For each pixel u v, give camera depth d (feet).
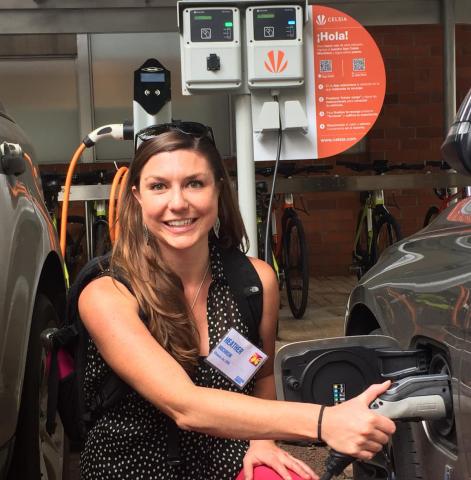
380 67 9.73
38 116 24.25
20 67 24.04
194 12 8.87
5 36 23.73
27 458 6.59
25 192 7.11
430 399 5.03
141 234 5.43
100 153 24.40
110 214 10.67
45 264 7.48
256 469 5.51
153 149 5.25
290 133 9.70
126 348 4.83
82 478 5.55
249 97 9.35
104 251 17.11
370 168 19.77
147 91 9.16
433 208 21.91
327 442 4.41
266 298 5.69
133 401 5.28
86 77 23.85
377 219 19.77
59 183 15.60
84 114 23.94
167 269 5.30
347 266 26.12
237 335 5.32
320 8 9.56
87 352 5.39
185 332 5.19
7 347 5.76
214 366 5.30
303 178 18.54
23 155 7.34
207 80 9.01
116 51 23.88
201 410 4.55
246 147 9.43
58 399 5.67
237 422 4.50
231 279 5.60
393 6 18.21
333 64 9.68
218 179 5.51
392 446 6.30
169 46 24.02
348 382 5.51
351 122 9.78
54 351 5.61
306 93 9.66
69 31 18.19
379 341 5.71
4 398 5.74
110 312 4.97
